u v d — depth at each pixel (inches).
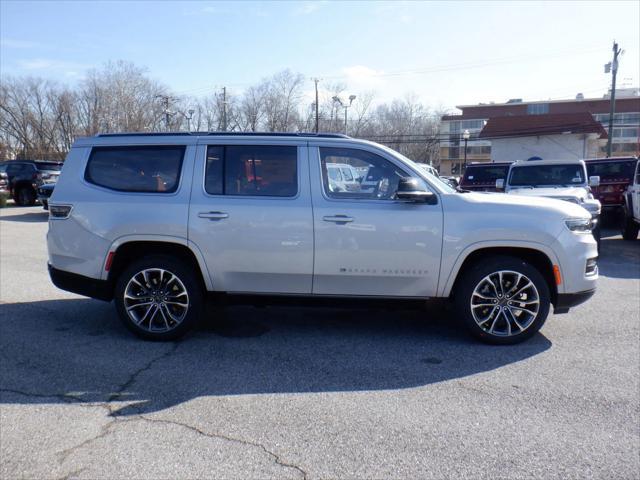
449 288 205.2
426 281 204.1
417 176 206.2
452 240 200.8
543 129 1729.8
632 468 123.7
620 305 271.7
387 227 200.8
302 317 248.8
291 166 208.1
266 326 234.5
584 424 144.5
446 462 125.9
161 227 205.6
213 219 204.7
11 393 163.9
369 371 182.7
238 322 240.5
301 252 203.3
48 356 195.8
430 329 230.7
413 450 131.2
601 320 243.6
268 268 205.5
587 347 206.7
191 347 206.7
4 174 898.7
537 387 168.9
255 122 2049.7
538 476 120.4
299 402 158.2
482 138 1803.6
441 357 196.1
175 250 214.4
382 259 202.4
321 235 202.2
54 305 266.5
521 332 206.7
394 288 205.6
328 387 169.3
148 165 213.2
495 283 206.1
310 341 214.5
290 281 207.0
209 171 209.8
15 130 2204.7
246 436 137.9
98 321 240.1
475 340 213.5
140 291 213.0
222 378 176.2
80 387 168.7
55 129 2194.9
